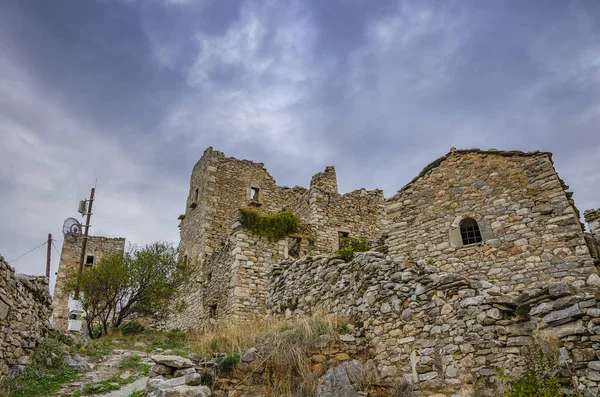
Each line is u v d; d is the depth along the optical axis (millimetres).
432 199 13203
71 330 13781
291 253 18344
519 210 11781
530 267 11102
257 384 8055
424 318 8250
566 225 11039
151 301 19922
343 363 8508
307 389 7926
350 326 9328
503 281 11297
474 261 11875
